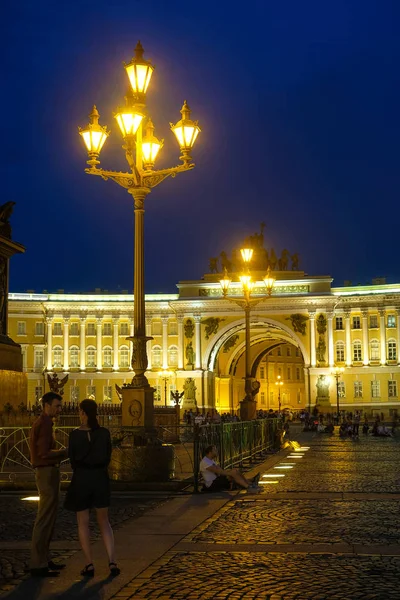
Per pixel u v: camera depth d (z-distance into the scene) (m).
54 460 12.66
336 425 103.75
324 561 13.14
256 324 125.56
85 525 12.41
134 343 25.09
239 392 140.38
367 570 12.44
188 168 25.05
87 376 126.50
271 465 35.06
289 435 77.06
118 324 127.75
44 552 12.41
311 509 19.50
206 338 124.56
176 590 11.32
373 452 46.12
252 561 13.22
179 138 25.17
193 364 124.12
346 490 23.83
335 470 31.91
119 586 11.62
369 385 121.62
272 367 157.75
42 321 127.25
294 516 18.31
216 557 13.61
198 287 125.31
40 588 11.56
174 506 20.34
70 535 15.84
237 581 11.80
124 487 23.80
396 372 120.81
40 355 126.81
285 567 12.73
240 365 140.50
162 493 23.17
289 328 122.31
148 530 16.45
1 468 25.61
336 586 11.41
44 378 126.12
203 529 16.55
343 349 123.12
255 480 23.47
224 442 30.80
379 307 122.44
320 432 88.69
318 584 11.55
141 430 24.41
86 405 12.69
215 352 125.75
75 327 128.00
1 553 14.02
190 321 124.88
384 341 121.88
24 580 12.05
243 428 36.06
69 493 12.48
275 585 11.52
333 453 45.06
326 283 122.25
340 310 124.00
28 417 30.89
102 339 127.75
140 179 25.05
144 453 24.22
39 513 12.48
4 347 31.62
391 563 12.95
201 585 11.59
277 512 19.00
